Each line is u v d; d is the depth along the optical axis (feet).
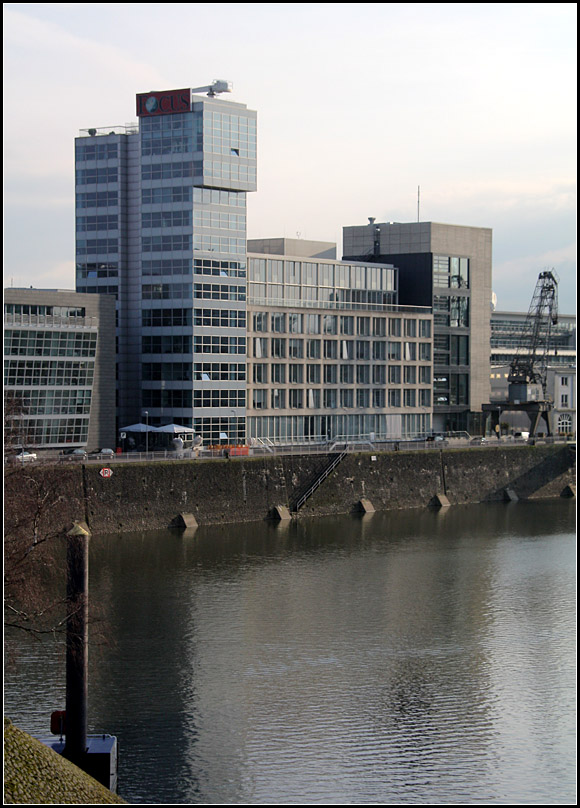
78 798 244.01
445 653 387.55
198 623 416.05
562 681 359.87
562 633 414.82
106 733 305.94
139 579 482.69
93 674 357.20
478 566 531.91
